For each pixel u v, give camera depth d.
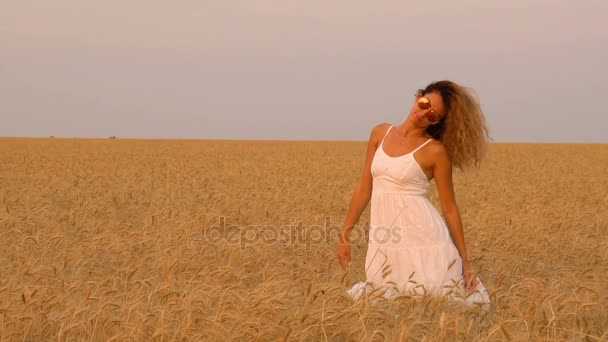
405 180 4.36
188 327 3.31
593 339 3.42
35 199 10.11
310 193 11.90
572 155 40.03
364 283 4.43
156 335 3.25
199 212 9.16
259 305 3.57
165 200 11.02
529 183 17.03
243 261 5.61
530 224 8.11
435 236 4.38
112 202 10.46
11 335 3.47
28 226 7.40
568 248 6.95
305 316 3.45
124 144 60.03
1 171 19.12
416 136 4.39
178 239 6.68
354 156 35.66
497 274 5.38
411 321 3.50
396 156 4.38
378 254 4.48
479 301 4.13
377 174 4.48
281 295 3.70
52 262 5.45
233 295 3.87
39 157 29.84
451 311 3.86
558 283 4.45
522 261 6.02
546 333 3.46
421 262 4.34
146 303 3.97
